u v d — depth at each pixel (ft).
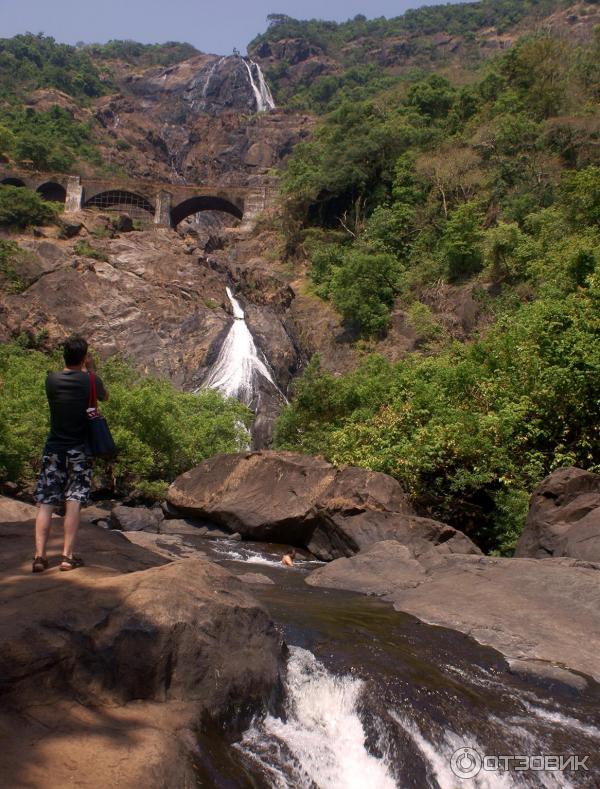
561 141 151.53
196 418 88.12
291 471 50.57
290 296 165.89
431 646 23.49
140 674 15.70
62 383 19.26
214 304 160.45
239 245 201.87
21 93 430.20
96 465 75.66
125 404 77.20
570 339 49.80
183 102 500.74
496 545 47.03
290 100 530.68
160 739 14.15
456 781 16.80
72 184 209.77
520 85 190.08
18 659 14.43
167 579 18.16
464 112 198.59
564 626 25.48
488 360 59.16
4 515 31.40
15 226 177.68
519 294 114.11
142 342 141.59
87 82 480.23
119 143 395.96
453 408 54.54
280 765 15.83
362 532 42.32
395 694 18.89
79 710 14.47
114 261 167.12
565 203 121.49
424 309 133.18
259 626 18.66
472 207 139.23
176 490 56.08
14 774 11.88
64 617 15.93
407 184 172.24
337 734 17.93
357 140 187.93
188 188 214.28
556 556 35.24
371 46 610.24
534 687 21.18
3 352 95.86
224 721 16.26
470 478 47.21
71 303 146.10
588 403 47.70
